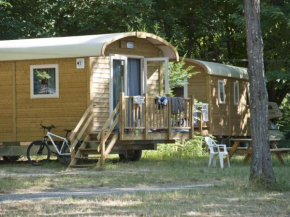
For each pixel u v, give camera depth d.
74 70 20.48
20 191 13.69
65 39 21.14
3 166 20.23
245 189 13.58
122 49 21.66
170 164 20.36
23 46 21.05
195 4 37.53
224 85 30.44
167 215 10.30
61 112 20.69
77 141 19.56
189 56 39.50
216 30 38.28
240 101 32.41
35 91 21.11
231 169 18.53
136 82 22.33
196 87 28.92
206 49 41.72
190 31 38.34
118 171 18.00
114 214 10.40
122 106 19.72
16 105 21.34
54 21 33.25
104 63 20.83
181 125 21.95
